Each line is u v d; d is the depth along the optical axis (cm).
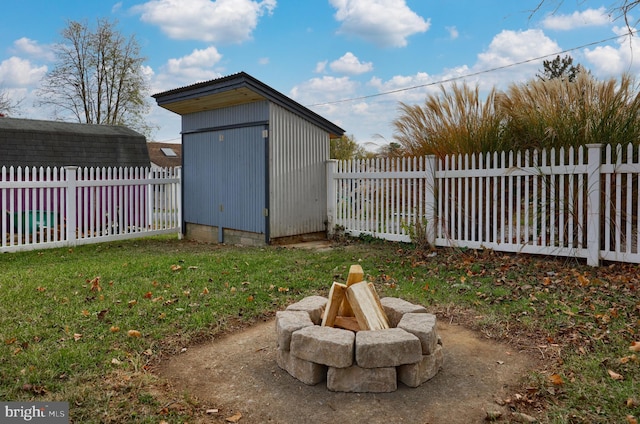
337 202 1002
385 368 290
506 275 587
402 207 870
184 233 1143
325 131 1016
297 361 310
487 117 813
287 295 520
